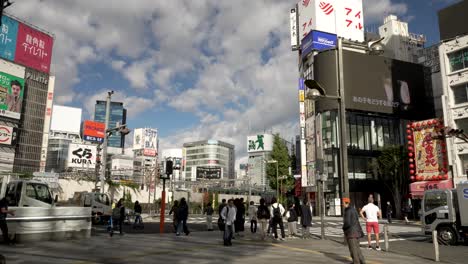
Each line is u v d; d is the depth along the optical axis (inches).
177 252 433.4
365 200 1776.6
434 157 1238.3
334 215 1699.1
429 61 2300.7
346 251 471.5
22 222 499.2
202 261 367.6
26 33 2506.2
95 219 983.6
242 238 631.2
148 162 3964.1
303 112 2076.8
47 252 408.8
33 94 2600.9
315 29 2082.9
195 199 2588.6
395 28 2851.9
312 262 372.5
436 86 2087.8
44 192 599.8
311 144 1961.1
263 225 604.1
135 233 710.5
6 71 2257.6
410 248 525.0
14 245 468.4
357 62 1899.6
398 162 1512.1
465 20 1165.7
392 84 1963.6
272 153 2426.2
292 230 673.0
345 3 2185.0
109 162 3887.8
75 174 1909.4
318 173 688.4
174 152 5265.8
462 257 436.1
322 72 1867.6
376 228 512.1
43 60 2640.3
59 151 3902.6
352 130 1839.3
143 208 2086.6
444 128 1152.8
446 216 572.4
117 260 362.3
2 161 2197.3
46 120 2709.2
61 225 551.5
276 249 484.4
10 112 2258.9
